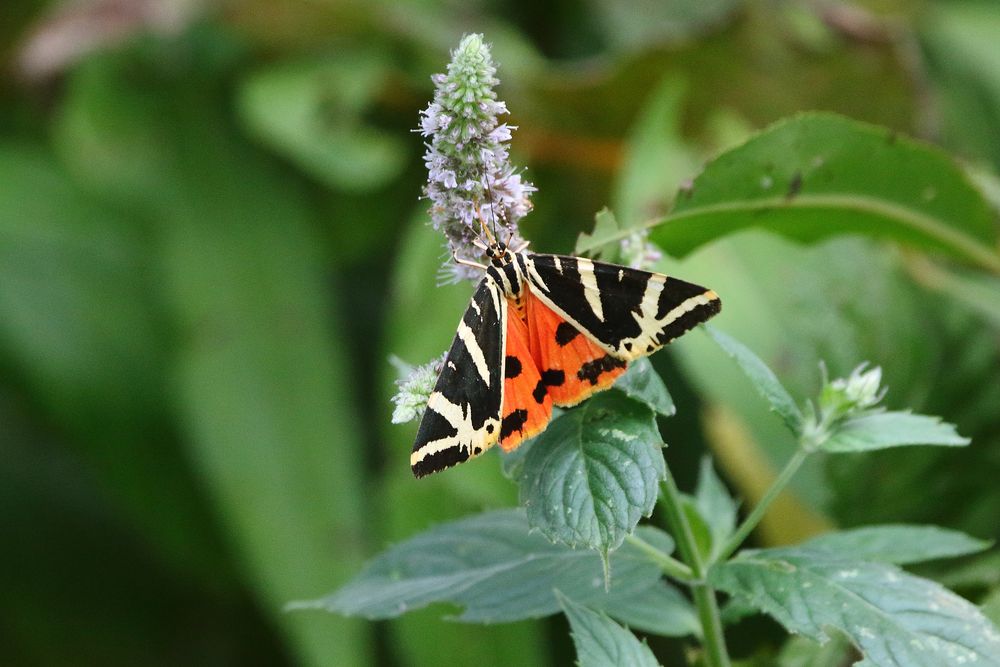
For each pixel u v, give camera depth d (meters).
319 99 0.93
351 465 0.91
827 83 0.93
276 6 0.93
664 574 0.77
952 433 0.74
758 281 0.86
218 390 0.91
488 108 0.73
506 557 0.77
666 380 0.92
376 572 0.77
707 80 0.93
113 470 0.93
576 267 0.73
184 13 0.92
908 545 0.77
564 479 0.72
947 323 0.86
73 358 0.93
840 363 0.85
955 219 0.83
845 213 0.82
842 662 0.79
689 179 0.78
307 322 0.94
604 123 0.94
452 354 0.73
